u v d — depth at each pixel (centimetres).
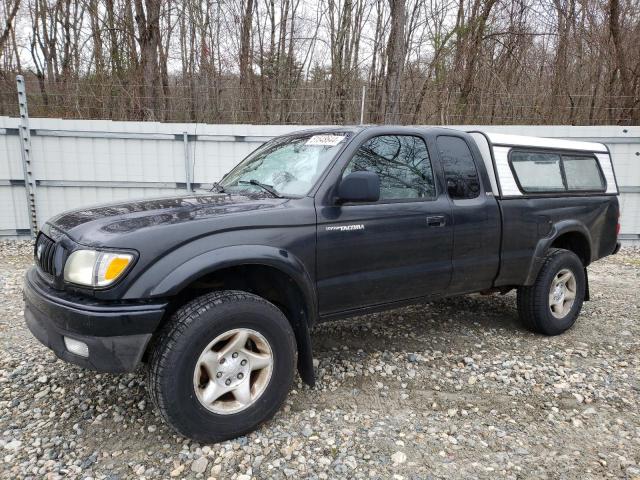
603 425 296
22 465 249
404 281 348
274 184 338
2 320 463
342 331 455
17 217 848
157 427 285
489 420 301
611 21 1286
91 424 288
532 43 1410
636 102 1220
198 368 254
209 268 255
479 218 384
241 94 1248
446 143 384
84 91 1104
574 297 458
